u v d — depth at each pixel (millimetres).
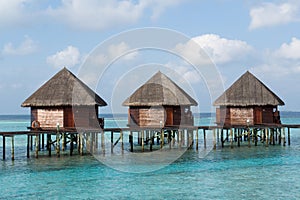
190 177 24016
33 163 28641
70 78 32719
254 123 39531
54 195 20078
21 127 85688
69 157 31297
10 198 19578
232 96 39750
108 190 21000
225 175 24625
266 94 39750
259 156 32594
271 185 21938
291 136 54812
